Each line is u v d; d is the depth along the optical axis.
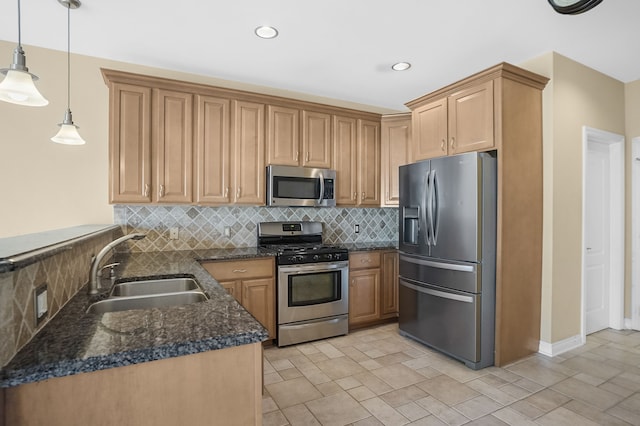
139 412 0.92
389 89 3.68
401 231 3.35
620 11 2.26
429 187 2.99
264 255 3.03
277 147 3.33
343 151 3.71
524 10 2.24
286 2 2.14
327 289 3.32
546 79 2.84
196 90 2.97
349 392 2.32
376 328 3.64
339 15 2.29
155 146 2.83
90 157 2.86
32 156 2.70
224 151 3.09
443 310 2.87
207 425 0.99
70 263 1.42
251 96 3.19
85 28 2.44
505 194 2.68
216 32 2.50
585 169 3.12
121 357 0.88
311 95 3.84
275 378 2.52
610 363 2.74
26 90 1.54
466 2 2.14
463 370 2.64
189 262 2.51
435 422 1.99
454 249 2.77
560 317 2.96
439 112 3.12
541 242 2.93
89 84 2.86
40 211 2.71
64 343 0.94
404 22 2.38
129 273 2.00
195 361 0.98
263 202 3.26
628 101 3.54
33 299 1.00
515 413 2.07
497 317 2.68
